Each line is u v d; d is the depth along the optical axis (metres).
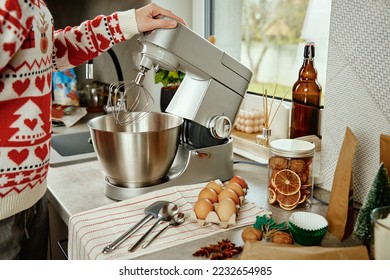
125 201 1.00
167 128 1.08
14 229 0.89
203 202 0.91
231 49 1.73
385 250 0.65
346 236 0.88
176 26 0.98
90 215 0.94
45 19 0.85
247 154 1.38
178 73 1.46
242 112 1.52
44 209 1.10
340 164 0.89
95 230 0.88
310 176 1.01
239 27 1.67
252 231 0.84
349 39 0.98
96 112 2.05
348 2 0.96
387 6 0.88
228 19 1.71
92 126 1.10
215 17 1.74
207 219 0.89
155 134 1.00
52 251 1.32
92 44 1.09
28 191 0.86
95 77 2.21
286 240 0.80
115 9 1.86
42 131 0.85
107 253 0.80
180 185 1.10
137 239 0.85
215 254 0.78
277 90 1.55
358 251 0.65
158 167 1.05
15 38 0.73
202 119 1.07
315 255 0.66
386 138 0.84
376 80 0.93
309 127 1.24
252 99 1.57
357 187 1.02
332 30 1.01
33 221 1.05
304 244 0.82
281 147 1.00
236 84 1.09
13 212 0.85
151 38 0.99
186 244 0.84
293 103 1.25
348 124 1.01
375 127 0.95
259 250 0.70
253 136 1.47
